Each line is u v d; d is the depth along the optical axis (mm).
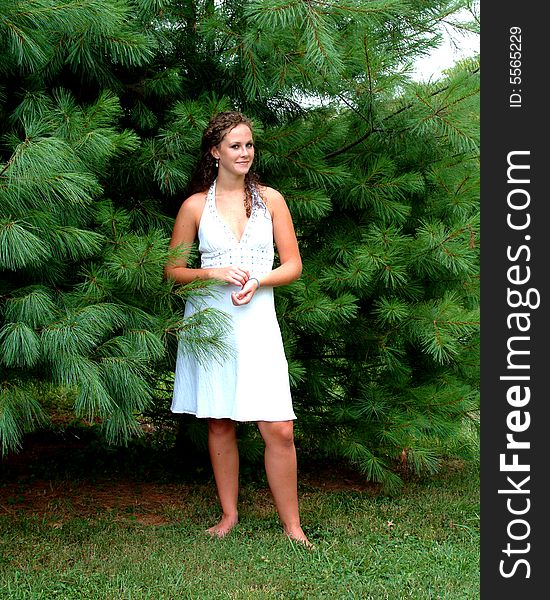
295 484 3902
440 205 4879
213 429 3951
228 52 4121
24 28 3191
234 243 3828
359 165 4715
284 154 4387
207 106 4145
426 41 4688
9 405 3150
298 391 5086
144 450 5676
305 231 5039
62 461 5371
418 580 3383
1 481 4844
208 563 3508
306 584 3322
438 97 4266
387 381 5031
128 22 3828
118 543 3758
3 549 3611
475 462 5738
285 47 3984
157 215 4305
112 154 3607
